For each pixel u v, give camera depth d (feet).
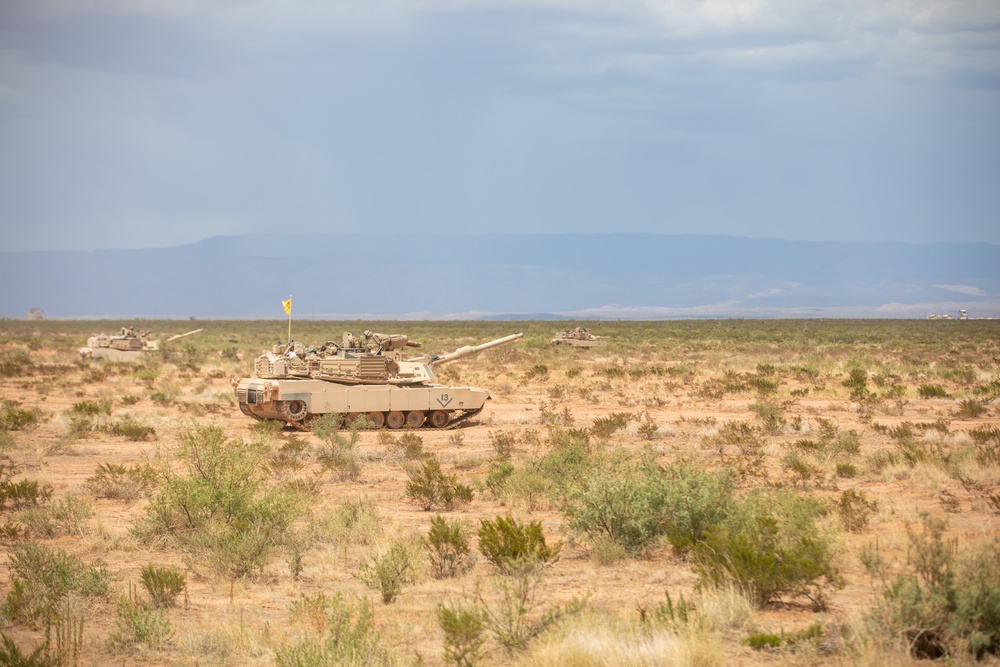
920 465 133.59
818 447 154.71
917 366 342.03
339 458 147.02
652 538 91.56
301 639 62.95
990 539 92.12
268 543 90.07
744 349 482.28
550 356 419.33
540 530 86.43
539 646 60.85
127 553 92.73
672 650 59.21
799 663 59.16
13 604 70.08
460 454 158.61
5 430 171.01
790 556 74.28
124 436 176.24
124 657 62.49
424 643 64.49
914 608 61.82
